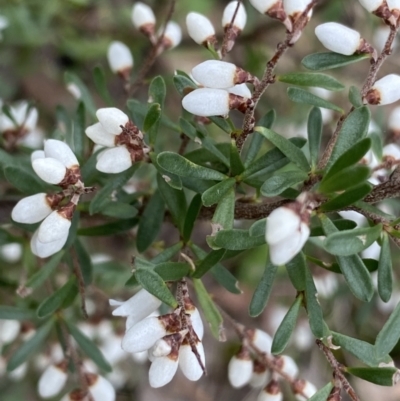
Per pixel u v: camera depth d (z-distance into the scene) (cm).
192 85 32
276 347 31
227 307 62
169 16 37
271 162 32
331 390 30
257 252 57
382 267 30
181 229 33
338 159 29
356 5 53
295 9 31
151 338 29
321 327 30
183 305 30
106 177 35
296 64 56
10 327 41
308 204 28
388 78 31
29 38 52
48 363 42
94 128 31
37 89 59
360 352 31
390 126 36
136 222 35
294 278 31
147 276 30
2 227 40
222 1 66
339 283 44
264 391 34
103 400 36
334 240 29
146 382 61
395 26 31
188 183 33
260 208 32
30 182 34
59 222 31
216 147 34
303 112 51
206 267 31
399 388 63
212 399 63
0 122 40
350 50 31
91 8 58
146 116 31
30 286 34
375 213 31
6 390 55
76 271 35
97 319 42
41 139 45
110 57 38
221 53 33
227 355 64
